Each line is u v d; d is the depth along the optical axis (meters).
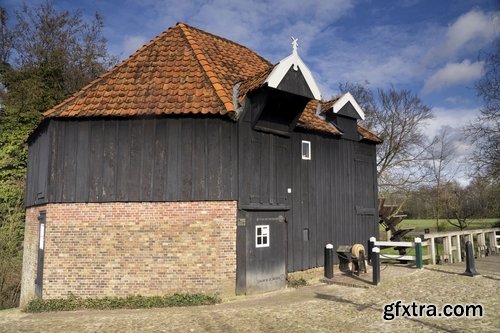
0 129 22.42
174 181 10.95
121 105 11.20
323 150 14.29
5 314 10.06
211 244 10.75
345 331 7.27
